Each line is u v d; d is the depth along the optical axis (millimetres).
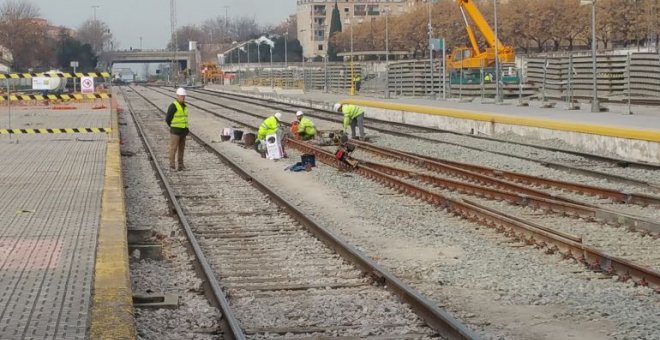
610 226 15477
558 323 9734
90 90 38219
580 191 19719
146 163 28281
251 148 32750
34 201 17281
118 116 53719
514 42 92125
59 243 12695
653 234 14578
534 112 40438
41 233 13578
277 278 12039
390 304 10469
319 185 22188
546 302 10617
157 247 13352
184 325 9680
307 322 9836
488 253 13477
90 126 41656
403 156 27750
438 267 12578
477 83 63281
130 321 8336
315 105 64625
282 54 188125
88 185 19828
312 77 96688
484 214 15859
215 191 21266
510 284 11500
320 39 191375
